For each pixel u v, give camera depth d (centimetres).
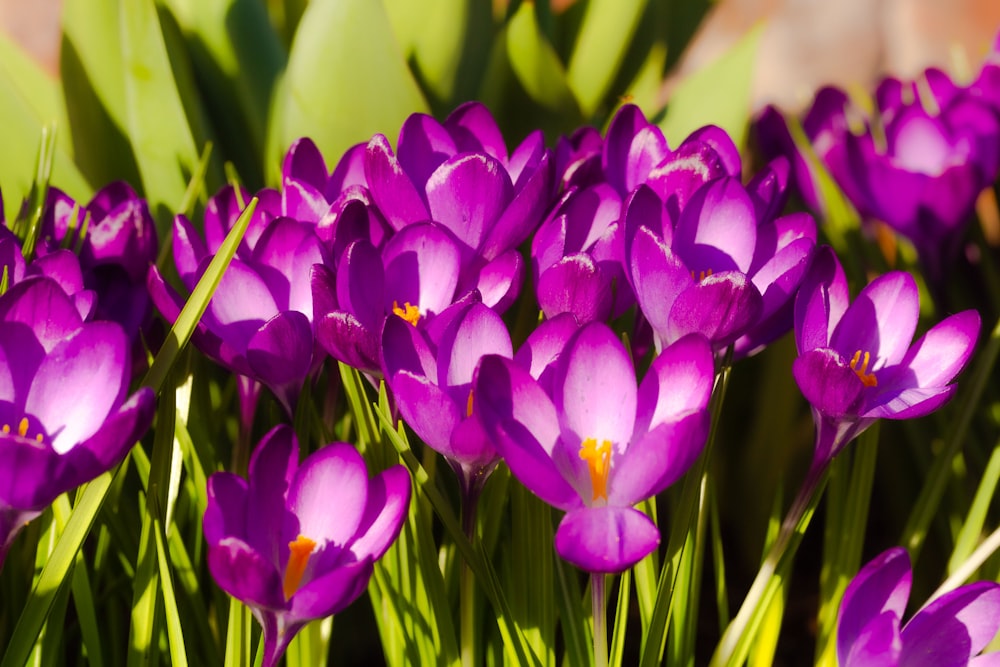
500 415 81
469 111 94
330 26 101
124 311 89
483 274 87
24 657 83
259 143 116
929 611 83
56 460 79
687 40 156
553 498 81
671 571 86
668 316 86
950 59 211
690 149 90
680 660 90
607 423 82
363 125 102
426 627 90
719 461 121
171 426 85
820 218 118
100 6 109
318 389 98
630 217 87
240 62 114
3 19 203
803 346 86
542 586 88
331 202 94
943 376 87
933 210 102
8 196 101
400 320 83
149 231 92
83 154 112
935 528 110
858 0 212
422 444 93
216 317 87
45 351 82
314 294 86
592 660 89
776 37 215
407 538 89
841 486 95
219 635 91
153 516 84
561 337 84
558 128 119
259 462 82
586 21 131
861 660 81
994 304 119
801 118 135
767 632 92
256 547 82
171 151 101
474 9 119
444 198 88
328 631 90
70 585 87
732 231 89
